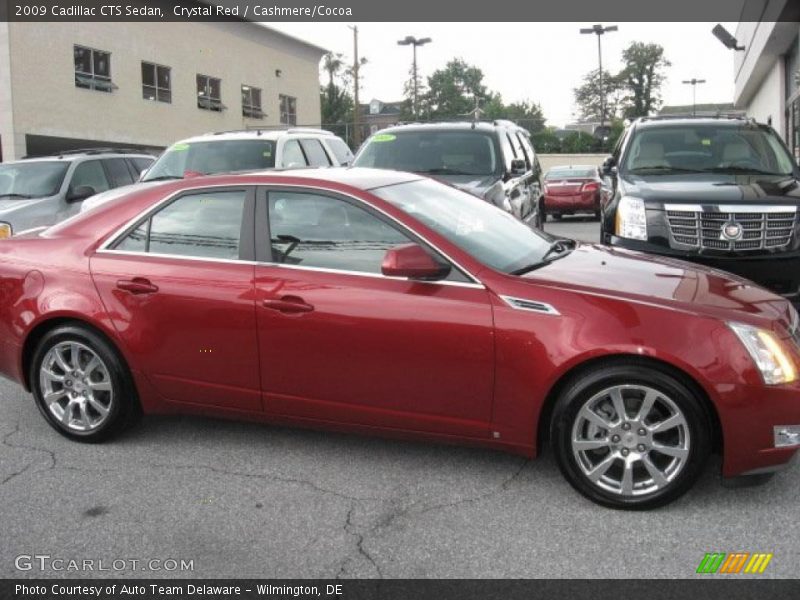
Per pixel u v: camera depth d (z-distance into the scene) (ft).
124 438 16.80
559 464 13.42
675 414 12.78
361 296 14.21
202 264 15.46
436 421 14.07
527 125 142.41
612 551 11.91
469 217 16.07
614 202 25.04
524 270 14.44
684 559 11.63
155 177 35.60
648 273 14.83
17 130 87.97
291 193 15.26
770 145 27.84
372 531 12.70
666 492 12.92
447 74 303.89
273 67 137.28
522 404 13.44
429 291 13.92
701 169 27.27
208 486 14.46
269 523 13.04
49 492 14.32
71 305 16.08
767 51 76.23
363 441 16.35
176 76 113.60
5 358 16.98
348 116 213.46
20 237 17.44
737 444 12.61
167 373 15.72
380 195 14.97
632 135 29.22
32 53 89.66
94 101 98.94
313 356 14.58
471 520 12.97
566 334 13.07
